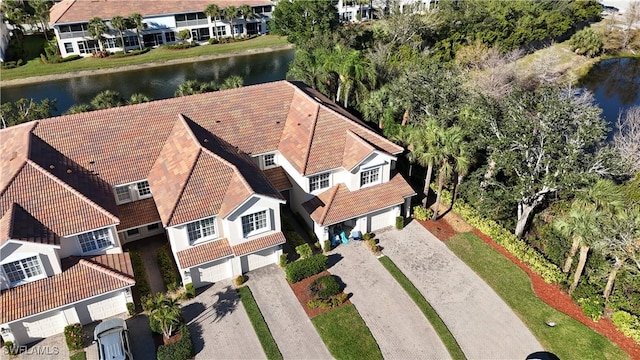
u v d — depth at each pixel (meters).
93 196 31.16
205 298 31.44
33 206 28.97
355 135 37.19
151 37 91.62
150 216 34.12
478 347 27.86
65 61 83.25
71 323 28.70
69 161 33.31
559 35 80.56
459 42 71.94
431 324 29.36
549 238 34.94
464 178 40.16
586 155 32.41
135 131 36.06
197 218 30.20
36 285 27.64
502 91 53.16
